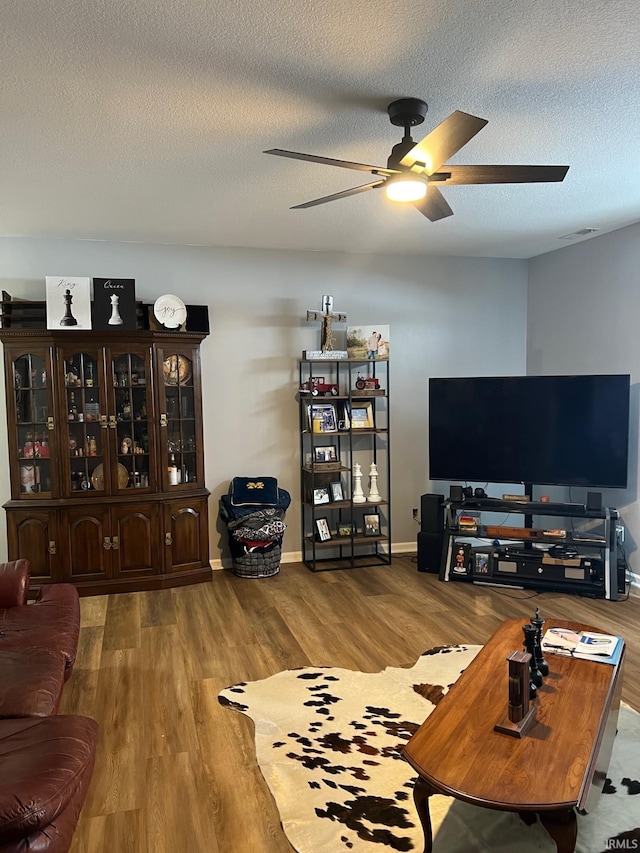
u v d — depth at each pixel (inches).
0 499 183.3
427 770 66.9
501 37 79.5
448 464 195.9
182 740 103.1
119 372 176.7
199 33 77.8
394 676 124.6
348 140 112.7
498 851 77.3
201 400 187.2
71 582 173.5
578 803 61.5
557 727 74.4
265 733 105.0
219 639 144.4
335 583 185.8
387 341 200.5
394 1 71.6
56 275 184.7
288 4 71.8
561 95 96.4
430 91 94.5
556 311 213.9
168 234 181.6
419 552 197.2
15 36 77.5
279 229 177.2
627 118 105.0
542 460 184.1
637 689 117.0
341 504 201.8
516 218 169.6
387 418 206.2
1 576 119.2
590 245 196.1
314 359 195.8
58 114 100.2
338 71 88.0
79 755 68.3
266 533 186.2
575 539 175.3
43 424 172.9
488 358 228.2
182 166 124.6
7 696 81.7
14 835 57.6
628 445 177.8
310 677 124.7
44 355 169.9
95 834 81.4
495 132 110.5
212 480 200.2
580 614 158.4
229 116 102.0
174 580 181.5
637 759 95.5
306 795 88.9
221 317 198.7
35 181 133.1
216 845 79.5
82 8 71.9
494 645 97.7
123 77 88.5
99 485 176.4
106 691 119.9
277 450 206.2
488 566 182.4
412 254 216.7
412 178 92.1
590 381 176.6
